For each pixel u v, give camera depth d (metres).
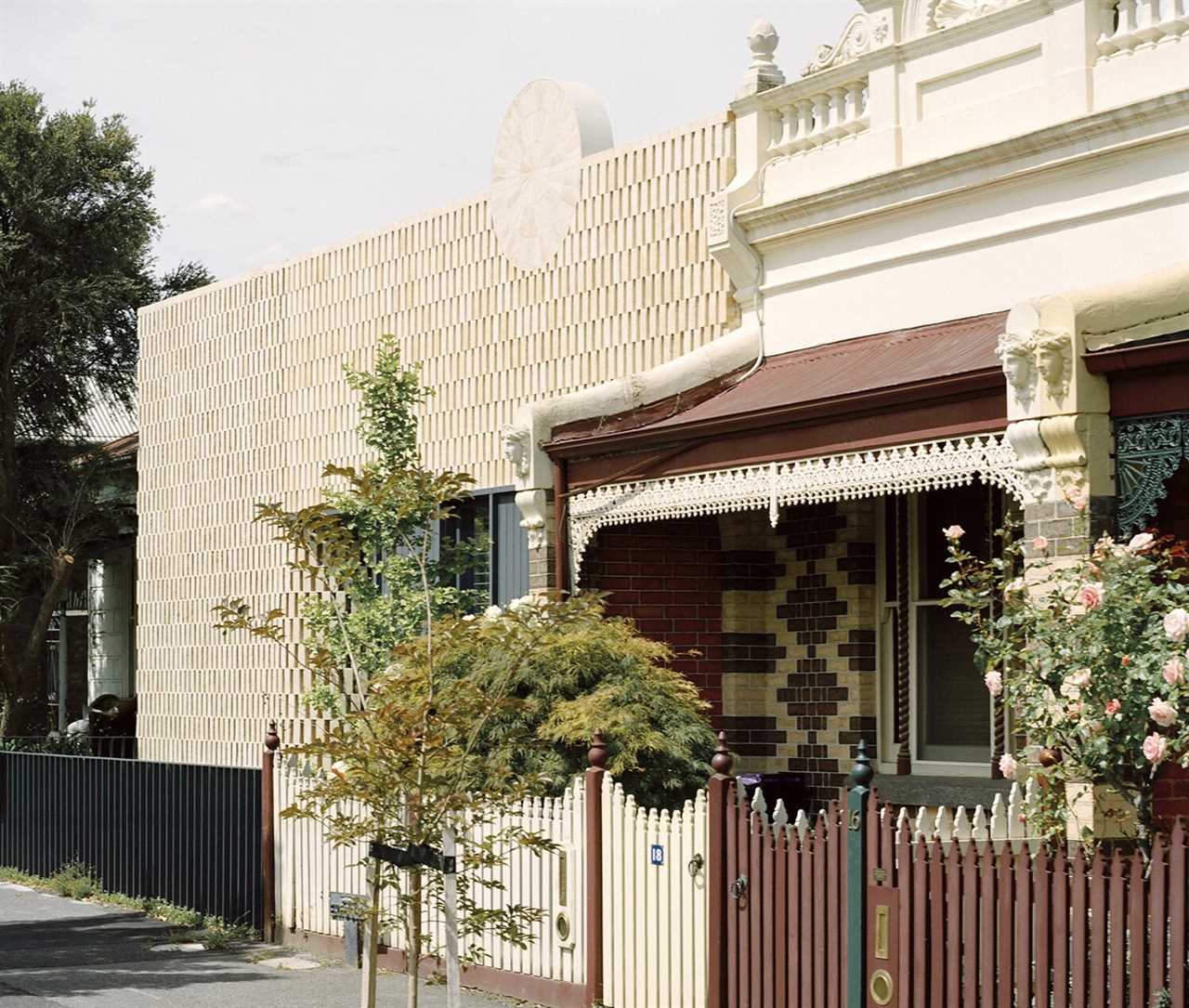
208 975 13.34
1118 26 13.59
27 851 19.84
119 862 17.78
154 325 26.14
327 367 22.45
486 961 12.51
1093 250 13.41
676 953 10.71
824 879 9.63
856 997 9.30
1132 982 7.96
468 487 19.73
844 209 15.41
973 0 14.88
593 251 18.41
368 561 16.80
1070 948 8.31
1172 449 10.90
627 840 11.19
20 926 16.02
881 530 15.92
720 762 10.50
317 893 14.49
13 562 37.97
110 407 44.28
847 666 16.02
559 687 12.78
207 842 16.12
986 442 11.95
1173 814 11.16
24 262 38.66
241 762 23.38
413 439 18.98
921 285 14.82
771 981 9.97
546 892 11.98
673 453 14.75
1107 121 13.13
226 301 24.52
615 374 18.03
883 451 12.76
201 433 24.94
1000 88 14.24
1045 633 9.50
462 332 20.25
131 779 17.58
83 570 41.41
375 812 8.73
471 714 8.93
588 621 13.38
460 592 18.11
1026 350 11.28
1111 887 8.09
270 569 23.09
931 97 14.91
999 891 8.65
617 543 16.33
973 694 15.06
